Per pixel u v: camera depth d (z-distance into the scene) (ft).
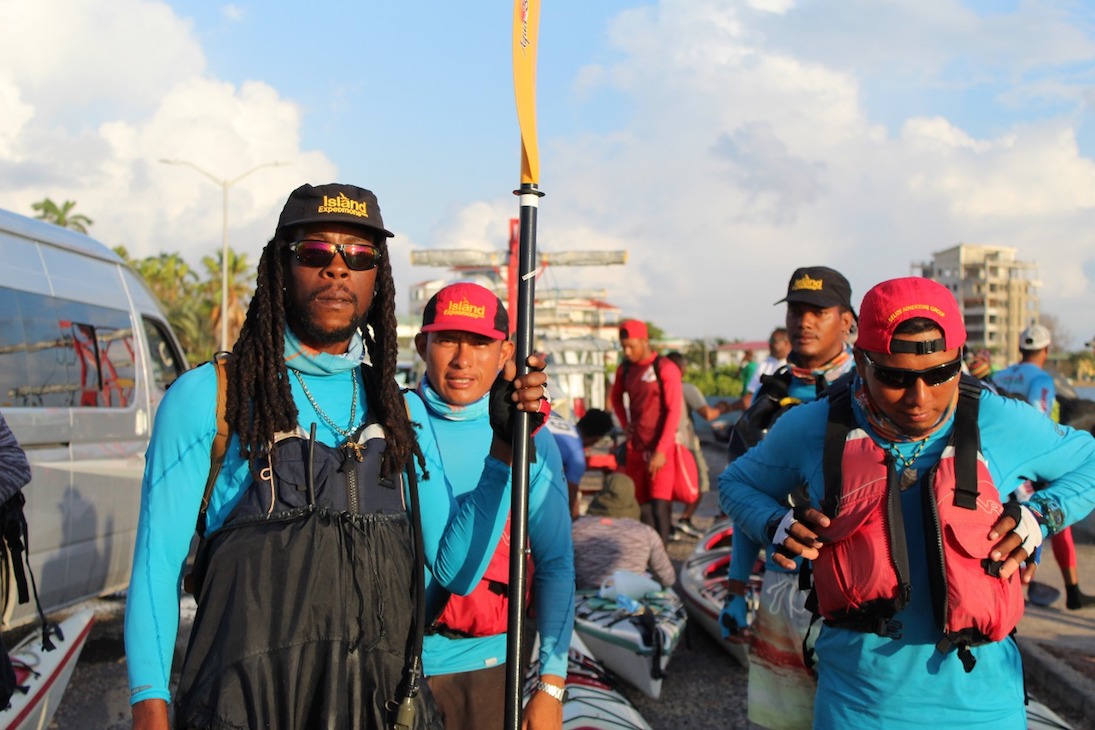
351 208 7.34
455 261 53.83
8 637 20.21
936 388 7.57
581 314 90.89
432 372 10.92
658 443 26.21
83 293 20.92
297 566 6.72
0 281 17.89
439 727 7.31
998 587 7.55
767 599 11.53
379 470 7.32
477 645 9.96
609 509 21.39
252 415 7.08
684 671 19.45
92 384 20.74
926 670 7.79
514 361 8.11
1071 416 28.07
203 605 6.72
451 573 8.34
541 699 8.95
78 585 19.89
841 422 8.27
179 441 7.00
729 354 191.11
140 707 6.65
